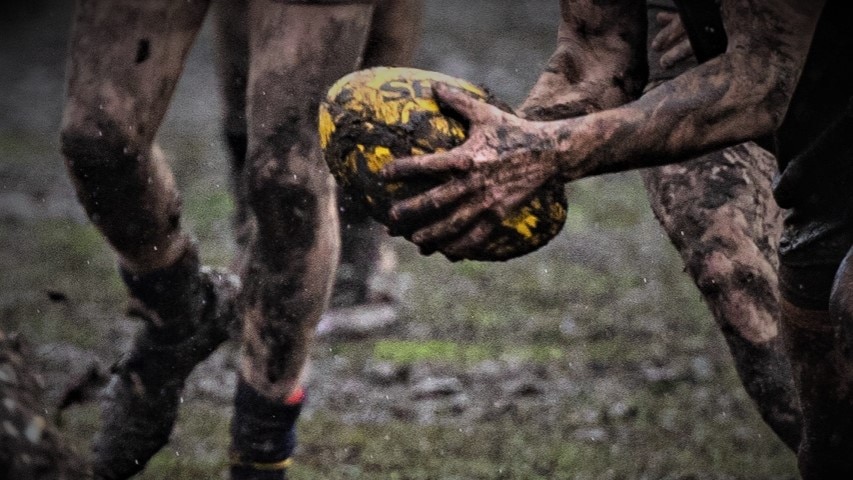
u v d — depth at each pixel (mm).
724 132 9875
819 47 10648
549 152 9586
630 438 17828
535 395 19656
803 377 11555
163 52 13602
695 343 22359
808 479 11953
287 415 14297
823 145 10781
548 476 16281
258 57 13773
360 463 16703
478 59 49844
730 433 18062
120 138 13305
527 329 23016
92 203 13609
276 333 13805
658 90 9852
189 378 19984
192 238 14602
